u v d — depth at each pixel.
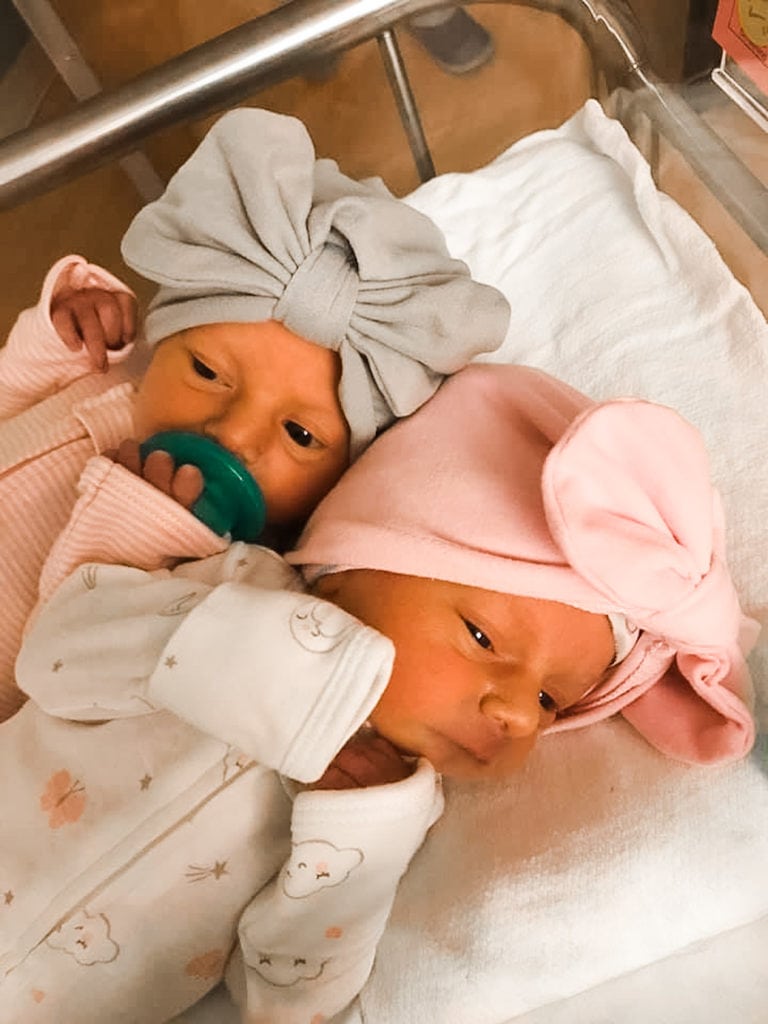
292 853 0.62
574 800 0.69
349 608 0.68
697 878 0.62
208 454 0.72
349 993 0.66
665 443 0.61
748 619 0.69
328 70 1.21
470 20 1.16
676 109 0.89
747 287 0.87
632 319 0.86
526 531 0.66
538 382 0.75
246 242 0.72
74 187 1.13
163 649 0.62
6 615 0.82
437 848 0.71
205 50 0.86
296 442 0.74
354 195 0.76
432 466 0.71
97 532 0.71
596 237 0.91
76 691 0.67
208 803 0.66
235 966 0.70
